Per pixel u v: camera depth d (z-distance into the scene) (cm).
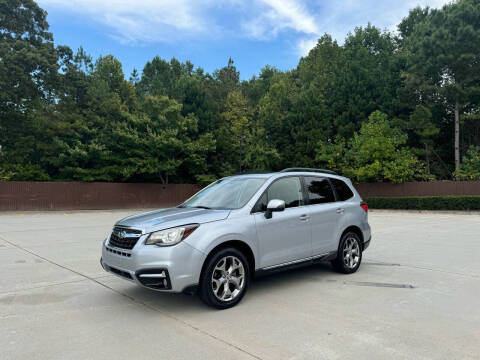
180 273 412
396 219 1902
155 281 413
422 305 461
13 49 3105
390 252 851
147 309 451
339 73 4244
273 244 507
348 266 633
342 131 3712
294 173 587
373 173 3097
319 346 340
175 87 4403
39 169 3203
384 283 570
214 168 3912
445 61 2997
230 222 466
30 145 3319
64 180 3278
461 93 2939
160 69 5712
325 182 631
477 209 2394
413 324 395
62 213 2736
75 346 344
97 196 3173
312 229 566
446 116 3622
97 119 3547
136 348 339
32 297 505
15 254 857
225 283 452
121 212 2916
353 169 3362
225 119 4453
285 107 4350
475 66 2958
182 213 479
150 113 3503
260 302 475
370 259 767
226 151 3909
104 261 476
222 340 355
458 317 417
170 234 420
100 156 3238
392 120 3566
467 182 2786
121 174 3406
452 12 3072
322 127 3831
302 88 4969
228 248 456
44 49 3247
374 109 3788
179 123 3469
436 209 2581
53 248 948
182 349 336
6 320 416
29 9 3331
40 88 3366
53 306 466
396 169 3038
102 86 3781
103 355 325
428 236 1145
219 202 538
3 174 3011
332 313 432
